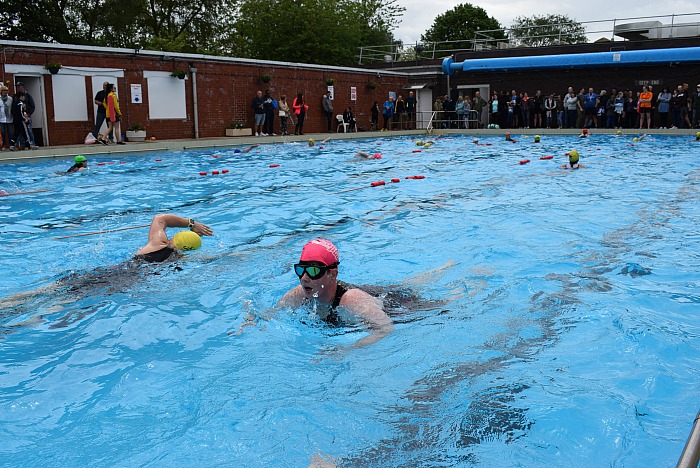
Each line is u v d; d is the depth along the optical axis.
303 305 4.63
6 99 17.61
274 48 41.09
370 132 28.64
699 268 5.90
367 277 5.78
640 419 3.10
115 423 3.17
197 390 3.52
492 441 2.93
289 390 3.50
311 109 29.95
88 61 21.27
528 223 8.12
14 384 3.63
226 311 4.85
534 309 4.80
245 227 8.17
